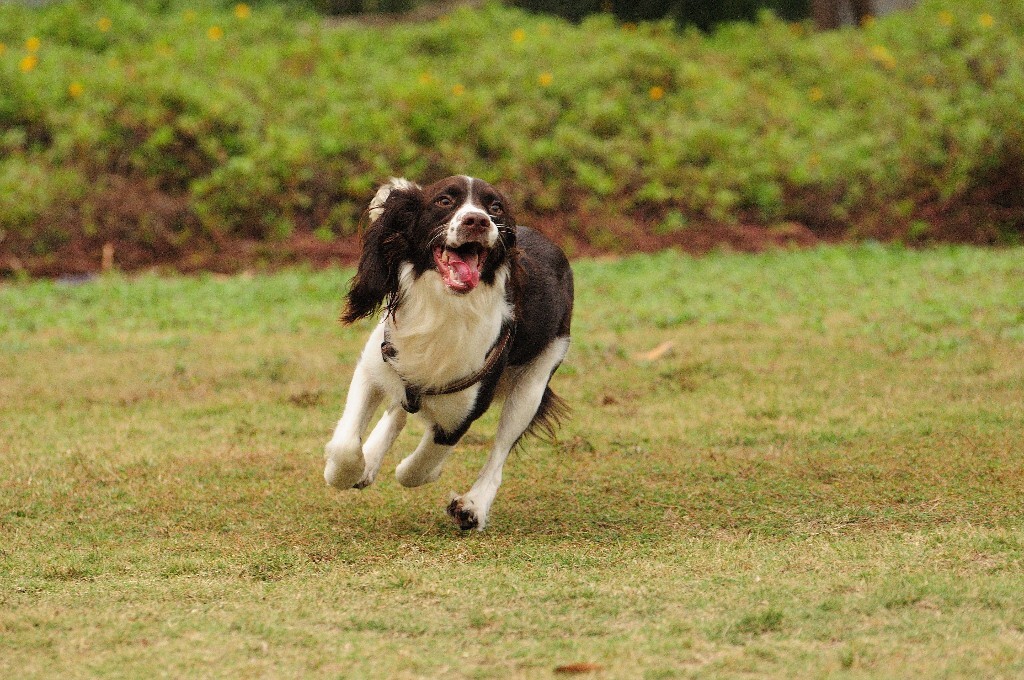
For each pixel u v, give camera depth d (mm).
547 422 8398
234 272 19875
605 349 13773
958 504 8016
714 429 10336
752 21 33844
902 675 5086
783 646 5484
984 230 22234
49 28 26969
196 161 21594
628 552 7180
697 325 15266
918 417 10492
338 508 8078
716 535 7539
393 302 7109
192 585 6520
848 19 36781
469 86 25047
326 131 22531
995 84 25359
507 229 7090
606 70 25609
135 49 25859
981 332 14164
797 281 18156
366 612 6059
